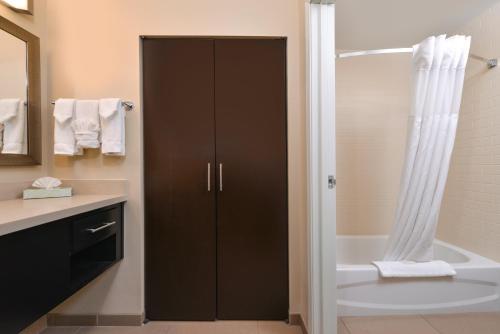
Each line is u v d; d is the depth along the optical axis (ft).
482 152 5.66
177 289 5.43
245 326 5.26
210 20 5.39
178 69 5.46
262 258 5.46
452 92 4.89
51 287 3.32
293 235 5.36
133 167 5.33
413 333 4.61
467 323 4.82
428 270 4.97
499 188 5.31
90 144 4.99
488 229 5.53
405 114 7.34
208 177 5.44
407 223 5.11
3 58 4.53
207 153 5.47
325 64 4.25
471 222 5.93
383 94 7.34
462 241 6.16
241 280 5.44
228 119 5.47
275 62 5.50
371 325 4.82
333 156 4.26
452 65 4.89
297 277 5.35
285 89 5.50
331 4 4.26
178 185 5.44
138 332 5.07
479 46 5.65
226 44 5.48
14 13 4.75
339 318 4.98
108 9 5.34
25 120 4.88
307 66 4.46
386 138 7.36
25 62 4.90
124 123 5.25
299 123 5.36
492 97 5.44
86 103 5.03
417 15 5.60
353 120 7.35
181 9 5.38
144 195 5.45
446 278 5.04
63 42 5.35
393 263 5.13
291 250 5.35
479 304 5.04
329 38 4.25
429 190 4.99
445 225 6.67
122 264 5.32
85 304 5.31
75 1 5.35
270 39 5.51
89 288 5.32
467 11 5.46
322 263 4.25
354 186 7.33
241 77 5.49
